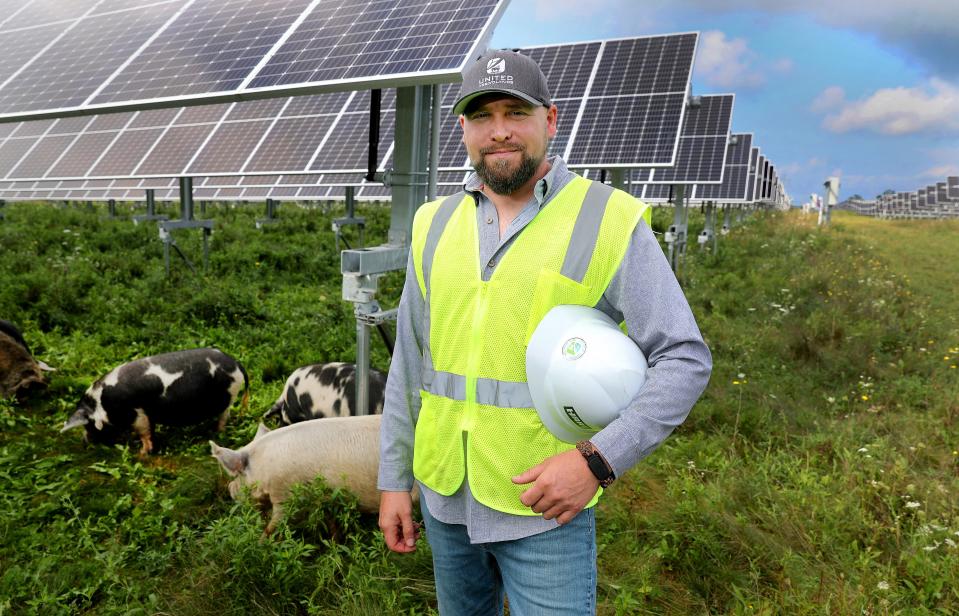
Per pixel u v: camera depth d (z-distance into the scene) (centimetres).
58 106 609
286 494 415
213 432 596
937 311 1104
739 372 731
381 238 1792
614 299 183
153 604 336
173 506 439
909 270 1633
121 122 1419
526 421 184
